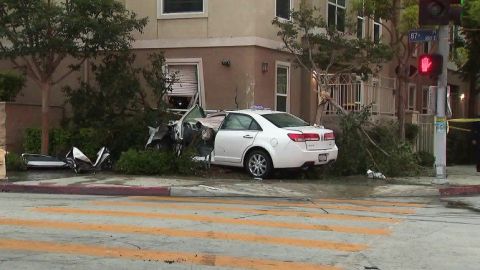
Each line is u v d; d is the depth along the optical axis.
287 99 19.38
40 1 15.05
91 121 17.22
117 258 6.76
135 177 14.59
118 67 16.86
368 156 15.71
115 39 15.98
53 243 7.47
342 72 18.09
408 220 9.43
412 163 16.25
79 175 14.98
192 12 18.50
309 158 13.77
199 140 15.48
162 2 18.86
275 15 18.72
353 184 13.94
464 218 9.76
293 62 18.45
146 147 16.16
